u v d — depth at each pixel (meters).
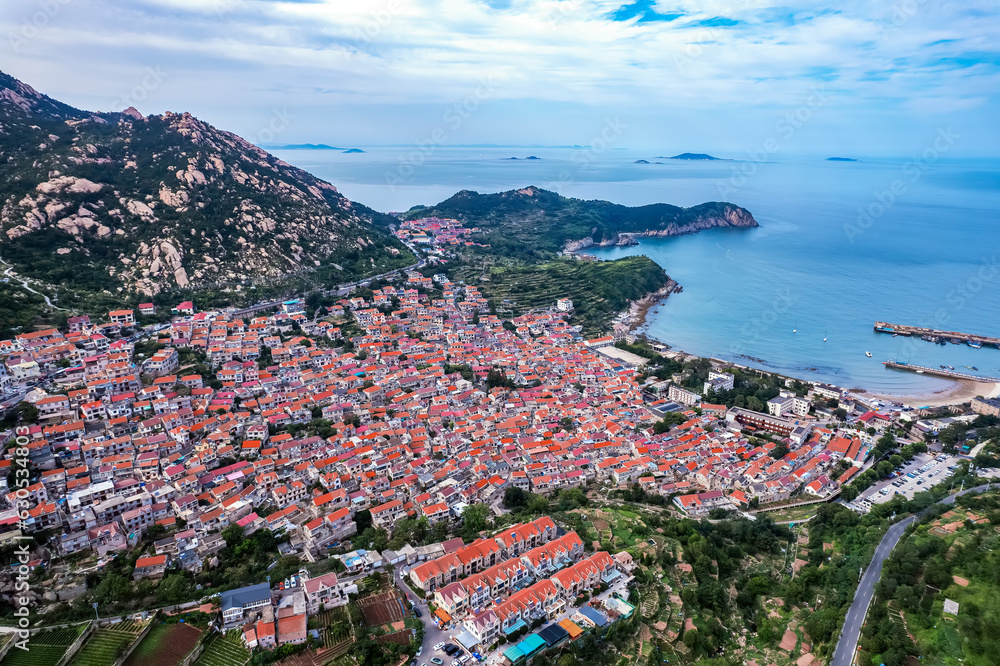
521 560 162.50
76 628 135.62
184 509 184.38
